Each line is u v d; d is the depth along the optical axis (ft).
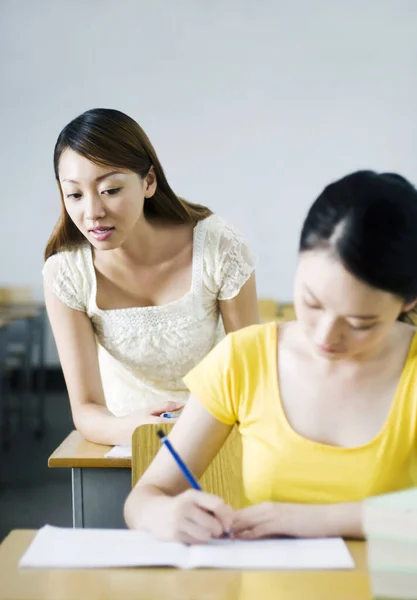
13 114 21.03
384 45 20.51
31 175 21.21
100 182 5.49
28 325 16.97
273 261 21.16
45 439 16.02
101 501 5.91
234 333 4.16
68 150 5.50
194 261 6.41
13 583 3.29
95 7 20.70
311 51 20.61
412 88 20.56
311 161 20.86
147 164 5.76
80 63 20.86
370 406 3.85
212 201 21.09
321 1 20.48
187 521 3.66
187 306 6.48
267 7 20.56
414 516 3.02
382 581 2.98
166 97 20.86
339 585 3.24
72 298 6.41
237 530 3.77
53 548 3.62
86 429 6.22
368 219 3.21
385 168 20.81
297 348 4.00
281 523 3.74
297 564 3.43
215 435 4.13
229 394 4.06
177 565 3.44
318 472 3.84
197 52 20.72
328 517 3.72
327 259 3.27
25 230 21.35
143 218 6.18
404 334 3.94
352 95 20.65
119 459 5.77
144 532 3.80
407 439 3.82
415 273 3.28
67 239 6.33
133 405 6.80
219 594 3.17
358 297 3.25
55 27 20.79
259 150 20.90
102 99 20.94
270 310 16.99
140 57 20.80
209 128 20.90
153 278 6.41
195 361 6.68
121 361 6.70
